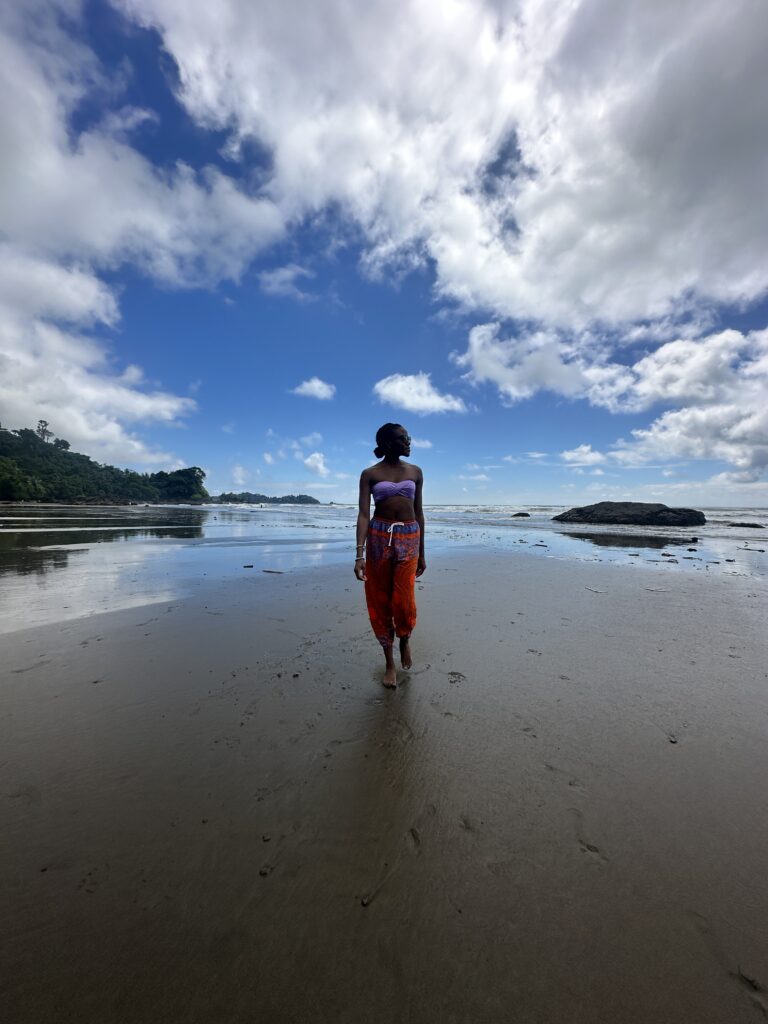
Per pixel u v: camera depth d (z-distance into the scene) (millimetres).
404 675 3260
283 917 1358
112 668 3346
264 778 2039
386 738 2391
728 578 7270
